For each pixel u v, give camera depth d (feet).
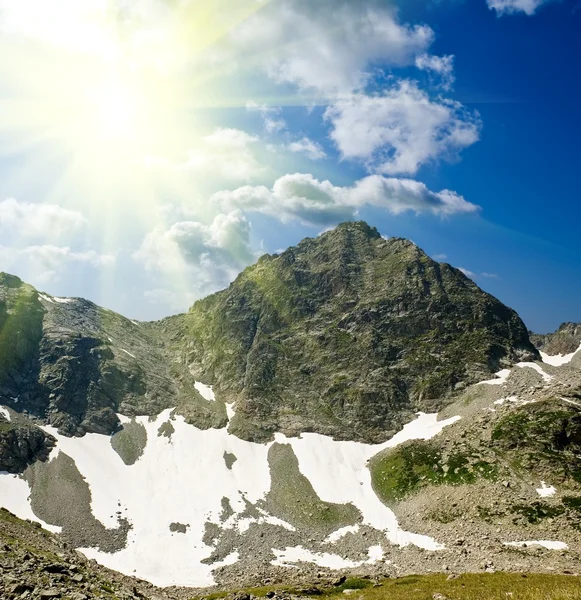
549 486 433.07
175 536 456.04
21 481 505.25
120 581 265.75
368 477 539.29
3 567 168.45
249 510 496.23
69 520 458.91
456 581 269.85
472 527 407.64
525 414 532.73
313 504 495.82
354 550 414.82
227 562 412.77
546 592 192.24
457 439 544.62
